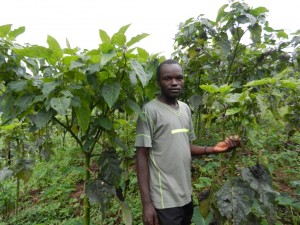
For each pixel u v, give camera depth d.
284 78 2.00
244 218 1.77
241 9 2.81
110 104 1.68
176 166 1.99
